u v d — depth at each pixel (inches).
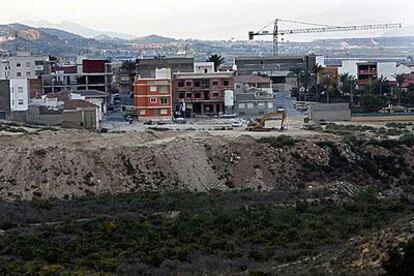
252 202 3535.9
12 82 6692.9
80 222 3026.6
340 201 3577.8
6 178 4050.2
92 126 6437.0
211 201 3614.7
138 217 3058.6
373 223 2851.9
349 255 1889.8
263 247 2491.4
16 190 3939.5
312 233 2672.2
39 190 3966.5
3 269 2116.1
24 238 2630.4
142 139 4758.9
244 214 3048.7
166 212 3302.2
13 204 3646.7
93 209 3452.3
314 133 5359.3
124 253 2356.1
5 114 6668.3
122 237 2667.3
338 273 1743.4
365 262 1780.3
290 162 4534.9
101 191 4067.4
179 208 3408.0
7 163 4156.0
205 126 6437.0
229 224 2851.9
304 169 4503.0
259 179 4355.3
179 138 4687.5
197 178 4291.3
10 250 2439.7
